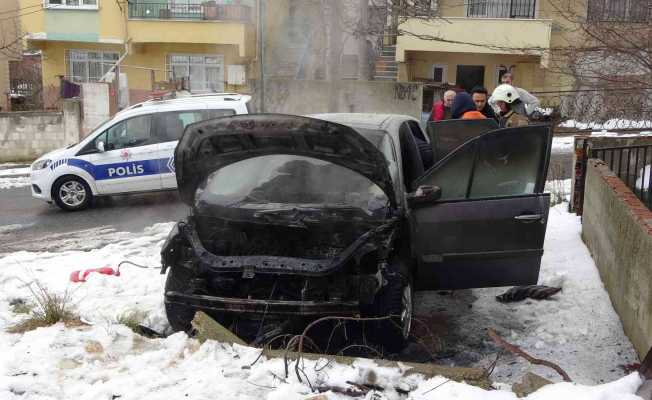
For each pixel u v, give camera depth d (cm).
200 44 2317
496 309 561
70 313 498
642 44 795
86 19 2261
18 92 2727
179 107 1104
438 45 2252
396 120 594
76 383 382
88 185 1091
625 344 484
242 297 475
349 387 367
